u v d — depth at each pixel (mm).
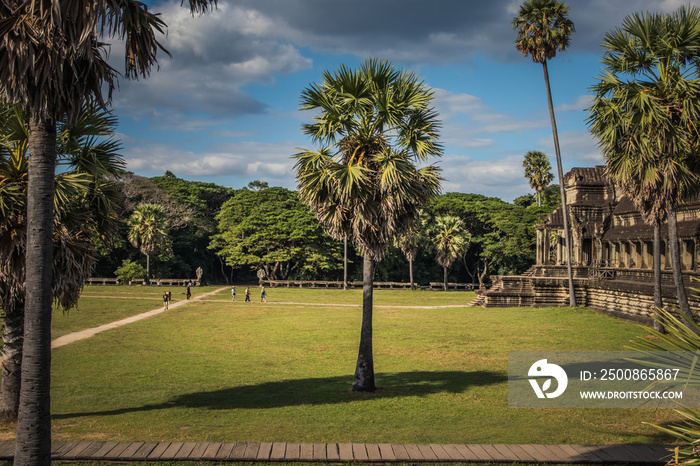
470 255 83062
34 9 7293
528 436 10711
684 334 4270
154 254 71312
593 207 45281
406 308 43500
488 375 18828
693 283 26531
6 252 11648
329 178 15773
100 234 14047
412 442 10250
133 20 8211
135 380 17828
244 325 32844
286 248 73688
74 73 7793
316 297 54188
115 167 13555
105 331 29531
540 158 78250
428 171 16562
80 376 18312
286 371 19984
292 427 11766
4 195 11609
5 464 8312
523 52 40000
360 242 16422
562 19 38406
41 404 7363
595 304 37906
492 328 30688
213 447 9000
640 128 18859
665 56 19156
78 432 11062
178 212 77562
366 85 16594
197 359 22016
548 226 48625
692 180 19078
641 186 19672
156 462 8430
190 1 8570
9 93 7590
